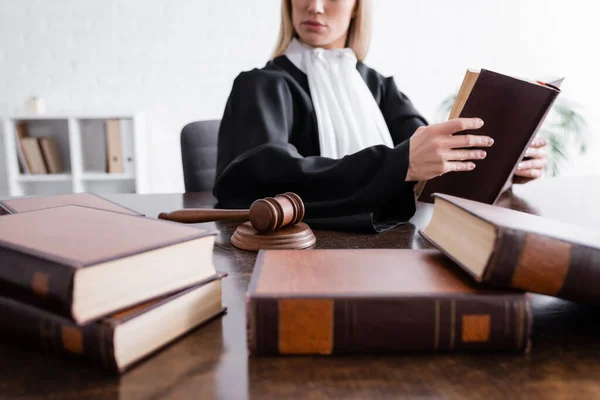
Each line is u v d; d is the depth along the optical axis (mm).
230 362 339
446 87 3035
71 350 331
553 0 2945
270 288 357
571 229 418
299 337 344
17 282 322
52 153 2752
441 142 756
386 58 2998
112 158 2688
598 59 2996
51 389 302
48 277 309
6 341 365
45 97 2879
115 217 463
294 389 306
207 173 1410
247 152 885
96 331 317
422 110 3059
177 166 3020
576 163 3109
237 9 2887
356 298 342
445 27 2979
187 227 427
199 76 2938
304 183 829
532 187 1200
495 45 3002
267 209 616
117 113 2645
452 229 440
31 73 2848
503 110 753
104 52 2863
